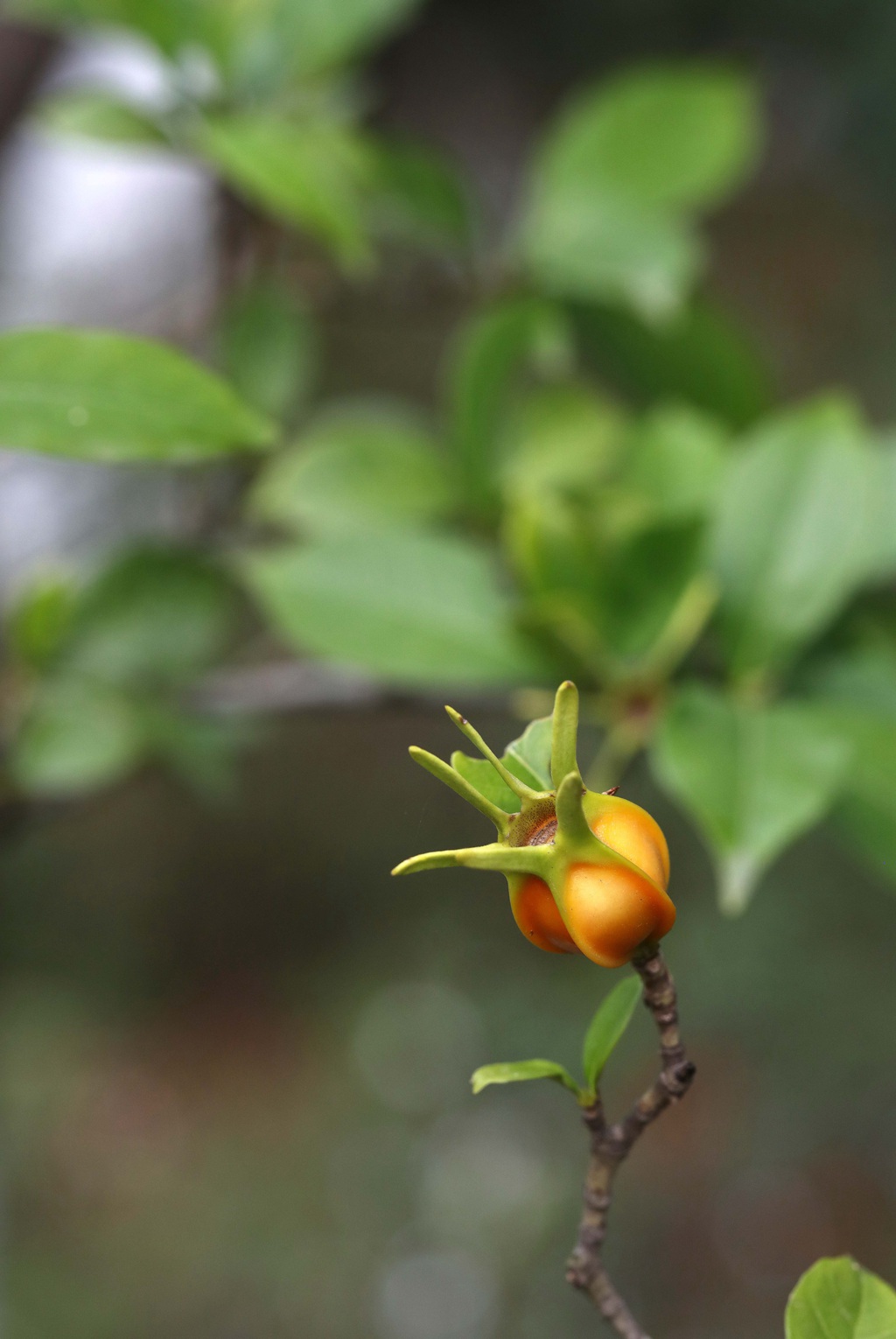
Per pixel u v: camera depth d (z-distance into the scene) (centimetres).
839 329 259
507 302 71
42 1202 299
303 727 374
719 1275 239
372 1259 268
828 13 212
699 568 55
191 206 111
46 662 68
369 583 56
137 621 69
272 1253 276
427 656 55
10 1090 323
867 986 240
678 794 52
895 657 58
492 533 68
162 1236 288
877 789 53
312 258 84
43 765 68
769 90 225
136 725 68
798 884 252
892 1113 236
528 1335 246
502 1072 44
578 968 300
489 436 68
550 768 43
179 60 67
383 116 121
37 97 99
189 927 376
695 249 71
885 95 207
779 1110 244
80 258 112
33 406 46
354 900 369
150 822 387
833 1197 236
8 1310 268
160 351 46
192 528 76
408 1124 295
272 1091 326
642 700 55
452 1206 272
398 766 374
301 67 70
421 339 177
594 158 73
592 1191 44
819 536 55
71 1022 352
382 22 71
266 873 379
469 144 242
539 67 248
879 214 247
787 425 56
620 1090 256
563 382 72
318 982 354
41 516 99
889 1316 43
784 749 52
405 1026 316
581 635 55
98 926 379
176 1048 348
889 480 57
